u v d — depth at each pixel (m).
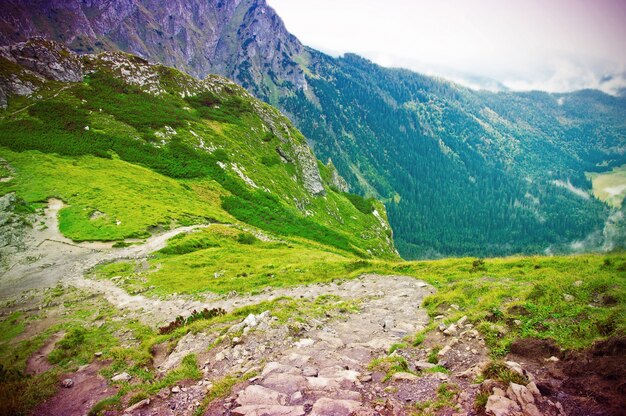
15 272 34.94
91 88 91.19
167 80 111.06
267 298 25.23
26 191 50.16
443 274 26.59
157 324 21.89
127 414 10.47
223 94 123.19
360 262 34.69
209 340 15.67
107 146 72.44
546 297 13.98
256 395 9.84
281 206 84.44
